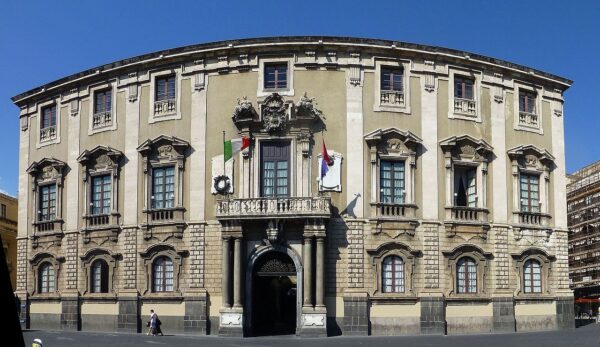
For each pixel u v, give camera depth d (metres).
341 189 38.47
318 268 36.50
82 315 42.78
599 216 87.12
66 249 44.28
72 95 45.66
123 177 42.25
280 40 39.56
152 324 38.28
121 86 43.22
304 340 33.75
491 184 41.69
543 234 43.12
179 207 39.78
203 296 38.38
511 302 40.75
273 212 36.75
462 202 41.75
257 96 39.69
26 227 47.16
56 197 45.44
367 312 37.47
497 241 41.12
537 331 41.06
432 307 38.41
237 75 40.19
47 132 47.09
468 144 41.22
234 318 36.72
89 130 44.34
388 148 39.53
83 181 44.00
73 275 43.53
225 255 37.41
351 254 37.91
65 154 45.59
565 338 34.38
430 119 40.53
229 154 38.59
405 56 40.59
